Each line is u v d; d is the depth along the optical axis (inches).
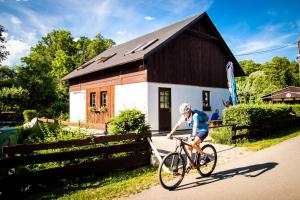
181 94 661.9
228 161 307.6
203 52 745.6
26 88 1235.9
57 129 319.3
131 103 619.2
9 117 1076.5
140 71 597.3
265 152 351.9
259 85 2182.6
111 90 692.7
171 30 713.6
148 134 289.3
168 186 213.6
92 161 243.8
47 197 199.3
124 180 239.8
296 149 367.2
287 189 206.2
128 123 285.1
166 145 424.5
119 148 265.9
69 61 1760.6
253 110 465.7
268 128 527.2
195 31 700.0
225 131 446.3
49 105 1314.0
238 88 1622.8
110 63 681.6
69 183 230.2
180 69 666.2
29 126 518.9
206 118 241.0
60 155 226.5
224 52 820.6
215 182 230.4
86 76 821.9
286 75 2650.1
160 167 213.6
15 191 201.9
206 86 744.3
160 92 613.6
